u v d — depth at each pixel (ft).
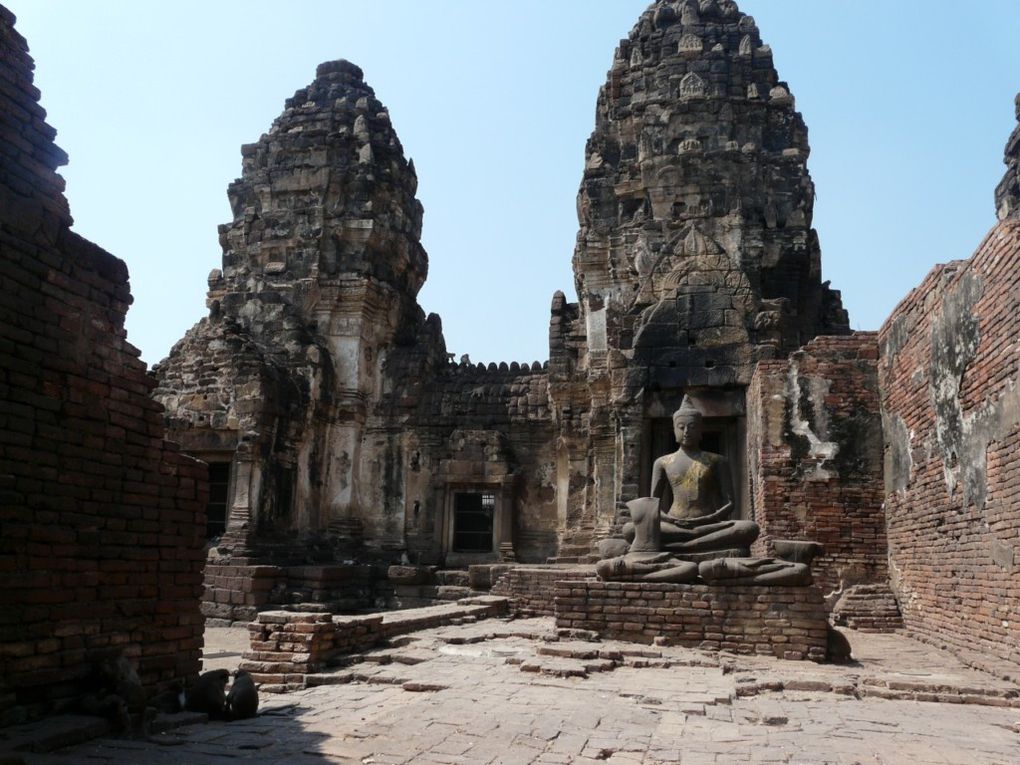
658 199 94.53
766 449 66.69
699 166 94.07
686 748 26.61
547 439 96.99
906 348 60.08
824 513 65.26
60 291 27.53
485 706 32.04
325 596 79.00
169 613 31.19
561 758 25.23
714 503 55.88
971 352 48.34
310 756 24.90
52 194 27.50
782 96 97.55
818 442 66.23
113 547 28.91
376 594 84.99
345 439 97.86
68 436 27.48
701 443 76.13
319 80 112.68
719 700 33.94
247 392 85.25
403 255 107.14
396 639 47.06
